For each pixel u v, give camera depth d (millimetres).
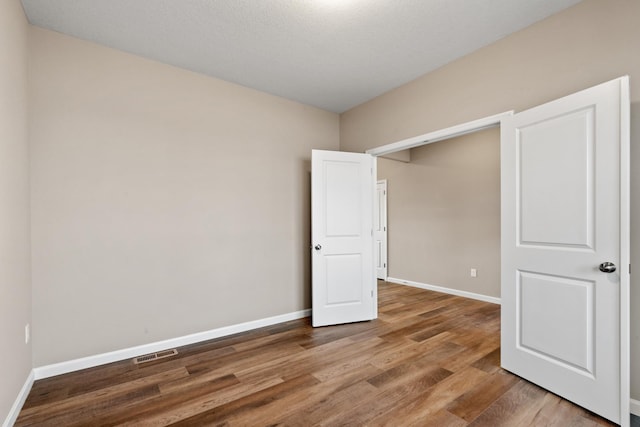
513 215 2283
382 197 5910
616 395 1723
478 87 2645
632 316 1854
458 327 3336
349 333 3193
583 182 1866
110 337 2559
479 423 1768
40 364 2289
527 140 2184
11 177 1830
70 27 2322
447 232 4887
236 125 3258
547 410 1876
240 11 2158
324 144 3979
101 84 2547
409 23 2295
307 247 3793
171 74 2879
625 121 1690
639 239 1837
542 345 2098
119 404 1971
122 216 2617
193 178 2979
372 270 3691
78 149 2443
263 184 3441
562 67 2150
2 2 1701
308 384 2189
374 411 1883
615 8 1921
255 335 3150
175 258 2869
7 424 1716
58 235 2359
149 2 2068
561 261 1976
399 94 3346
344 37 2469
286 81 3225
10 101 1821
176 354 2701
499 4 2096
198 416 1845
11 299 1812
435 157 5066
